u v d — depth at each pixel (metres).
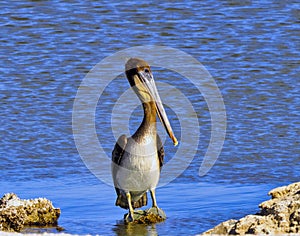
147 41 24.52
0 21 25.58
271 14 25.91
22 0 26.70
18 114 19.69
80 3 26.72
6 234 11.15
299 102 20.23
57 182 15.68
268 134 18.38
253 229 10.90
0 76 21.95
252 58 23.03
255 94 20.72
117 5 26.55
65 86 21.33
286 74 21.94
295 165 16.64
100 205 14.19
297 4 26.38
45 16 25.94
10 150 17.64
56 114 19.66
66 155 17.42
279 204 11.36
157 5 26.55
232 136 18.28
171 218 13.35
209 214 13.48
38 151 17.61
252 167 16.55
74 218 13.41
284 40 24.20
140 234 12.60
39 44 24.16
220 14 26.08
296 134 18.34
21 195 14.85
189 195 14.71
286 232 10.86
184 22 25.61
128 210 13.70
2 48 23.83
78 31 25.06
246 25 25.28
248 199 14.36
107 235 12.59
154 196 13.48
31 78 21.81
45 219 13.12
